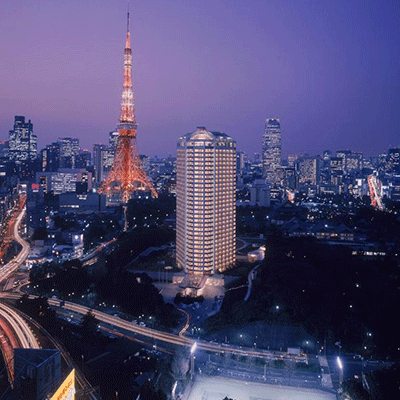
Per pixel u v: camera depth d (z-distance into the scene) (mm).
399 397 197250
